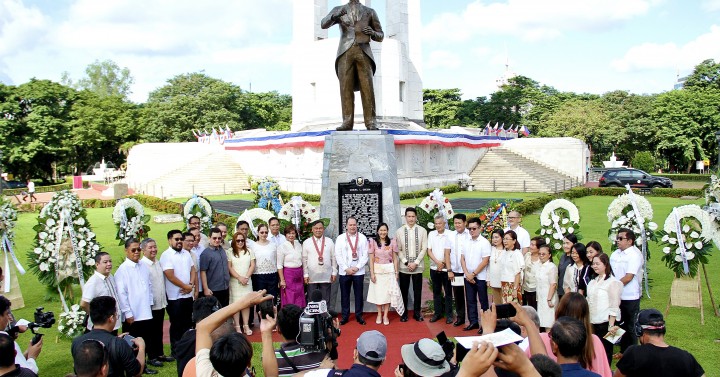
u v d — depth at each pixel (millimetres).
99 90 72875
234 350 4191
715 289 12805
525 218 25688
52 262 10461
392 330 10359
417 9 45156
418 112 45750
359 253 10688
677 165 63000
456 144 41625
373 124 12445
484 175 44656
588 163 49781
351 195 11719
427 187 38125
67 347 9844
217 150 45875
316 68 41688
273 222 10797
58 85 56062
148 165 48469
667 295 12477
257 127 67500
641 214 11500
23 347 9859
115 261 16922
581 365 4633
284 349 5281
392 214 11805
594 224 22859
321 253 10594
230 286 10141
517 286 9469
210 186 41344
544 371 3732
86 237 10656
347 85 12234
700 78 63500
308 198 32875
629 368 5387
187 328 9328
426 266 16359
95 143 58344
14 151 51219
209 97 60625
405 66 43500
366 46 12195
